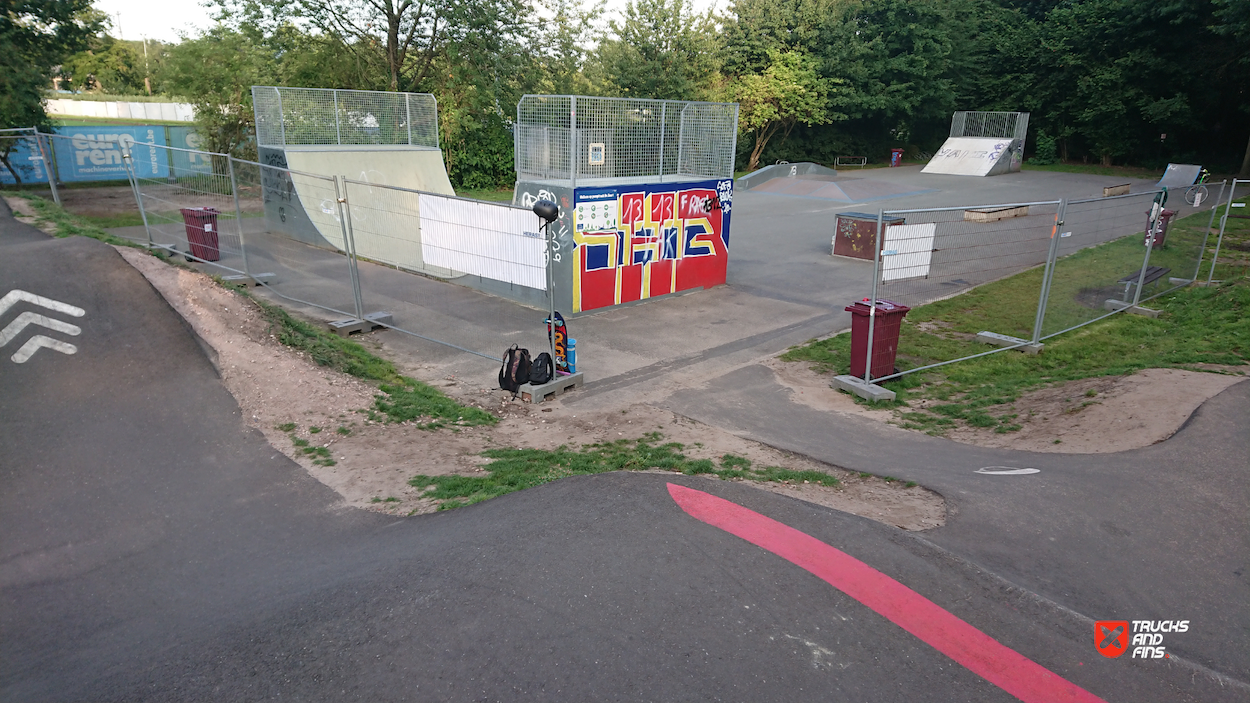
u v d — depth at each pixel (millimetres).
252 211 14828
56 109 47156
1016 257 16562
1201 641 3574
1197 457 5551
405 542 4637
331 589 4055
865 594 3920
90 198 20547
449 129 26922
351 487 5633
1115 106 37688
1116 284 12430
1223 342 9250
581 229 11789
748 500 5102
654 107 12930
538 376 8414
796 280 15109
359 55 26609
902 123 45594
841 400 8469
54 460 5719
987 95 46344
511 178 30141
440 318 11555
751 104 38219
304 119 17469
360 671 3299
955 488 5535
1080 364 9320
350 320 10781
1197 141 40438
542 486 5457
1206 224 19328
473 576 4059
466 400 8281
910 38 41531
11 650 3787
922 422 7703
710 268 14250
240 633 3689
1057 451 6281
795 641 3500
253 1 24547
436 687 3168
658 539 4465
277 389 7133
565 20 29000
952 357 10000
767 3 38938
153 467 5773
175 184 14125
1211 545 4426
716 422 7676
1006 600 3900
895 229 8516
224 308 8414
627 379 9180
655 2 32719
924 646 3500
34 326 7184
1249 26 29234
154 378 6922
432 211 11805
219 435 6305
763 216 24484
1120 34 37406
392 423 6996
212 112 25484
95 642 3803
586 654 3367
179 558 4664
